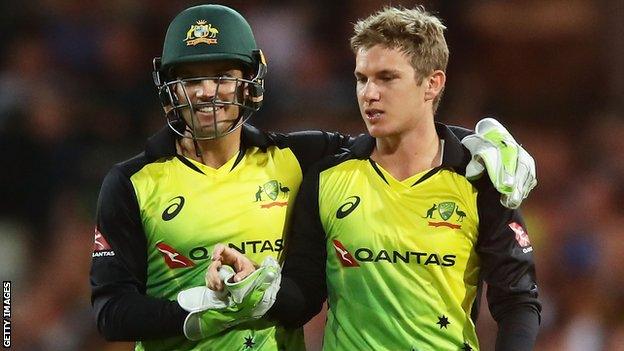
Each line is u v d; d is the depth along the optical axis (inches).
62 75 1291.8
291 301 504.1
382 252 490.9
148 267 514.0
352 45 496.4
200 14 499.8
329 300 508.4
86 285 1083.3
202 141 511.5
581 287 1035.3
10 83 1267.2
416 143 498.6
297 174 524.7
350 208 497.0
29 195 1194.0
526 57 1326.3
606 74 1318.9
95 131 1245.7
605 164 1211.2
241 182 512.4
